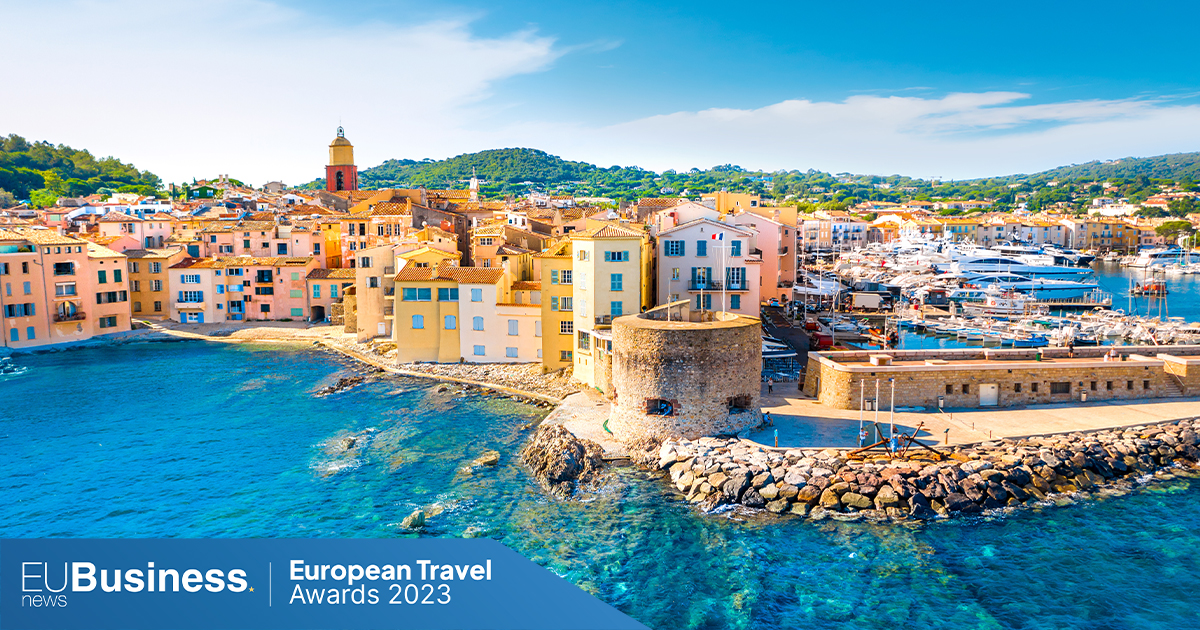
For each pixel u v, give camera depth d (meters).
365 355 101.81
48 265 112.94
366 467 59.53
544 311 84.25
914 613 38.69
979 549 44.34
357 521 49.84
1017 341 104.62
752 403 60.03
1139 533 45.84
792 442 56.28
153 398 82.12
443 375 88.75
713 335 58.06
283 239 134.38
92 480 57.69
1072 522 47.22
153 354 107.38
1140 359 66.31
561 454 56.62
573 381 81.06
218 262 129.75
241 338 117.31
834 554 44.22
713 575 42.50
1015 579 41.34
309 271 127.38
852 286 158.00
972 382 63.72
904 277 165.75
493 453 60.62
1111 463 53.41
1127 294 168.62
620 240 76.81
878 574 42.12
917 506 48.06
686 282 83.62
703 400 58.47
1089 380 64.50
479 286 91.12
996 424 58.94
